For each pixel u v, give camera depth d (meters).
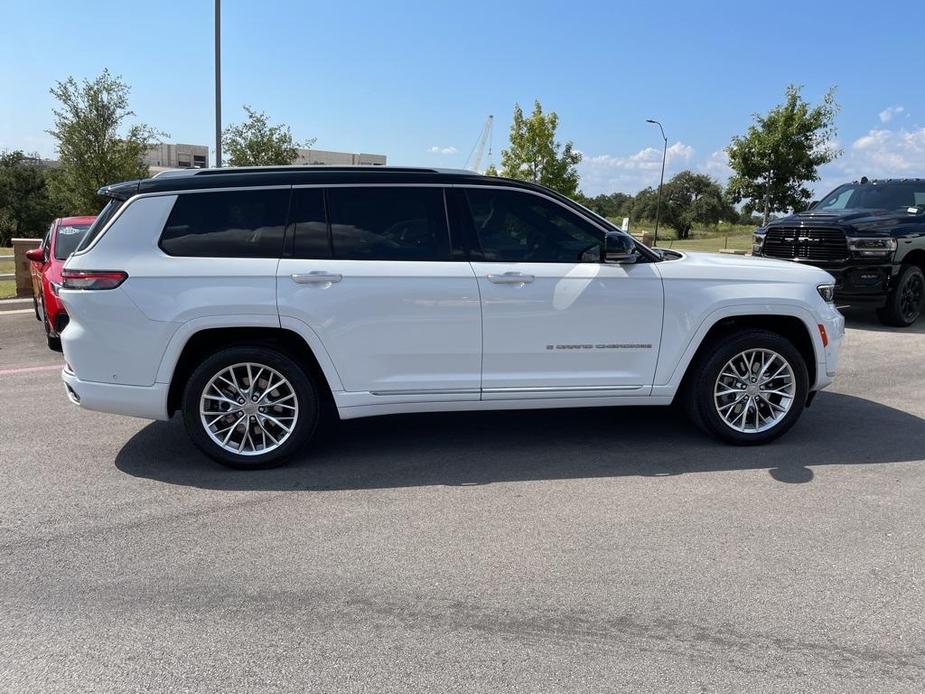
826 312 5.07
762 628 2.92
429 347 4.66
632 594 3.18
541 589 3.22
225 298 4.43
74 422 5.82
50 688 2.58
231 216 4.55
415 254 4.68
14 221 64.38
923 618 2.99
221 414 4.64
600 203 78.75
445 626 2.95
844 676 2.62
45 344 9.36
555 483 4.47
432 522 3.92
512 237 4.80
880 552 3.55
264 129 22.69
